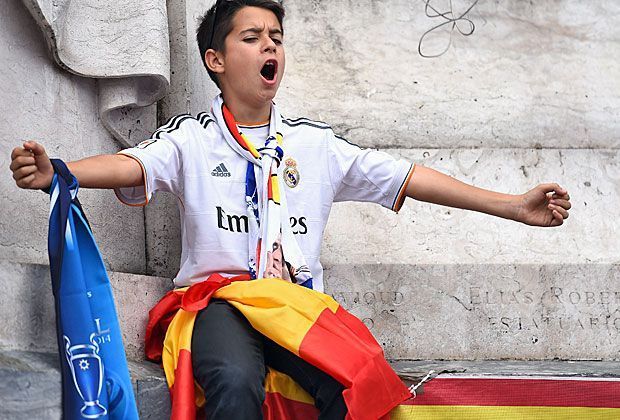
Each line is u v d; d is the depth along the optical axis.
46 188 3.82
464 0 6.75
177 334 4.29
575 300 5.54
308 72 6.50
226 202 4.70
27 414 3.57
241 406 3.92
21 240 4.48
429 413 4.33
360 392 4.02
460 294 5.49
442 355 5.45
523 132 6.50
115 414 3.77
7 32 4.57
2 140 4.46
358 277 5.48
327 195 4.88
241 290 4.24
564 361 5.40
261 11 4.93
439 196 4.88
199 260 4.66
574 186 6.25
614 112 6.61
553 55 6.71
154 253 5.50
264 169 4.68
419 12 6.70
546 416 4.36
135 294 4.69
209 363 4.00
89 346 3.72
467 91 6.55
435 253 5.90
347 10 6.64
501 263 5.73
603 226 6.10
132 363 4.44
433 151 6.34
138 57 5.05
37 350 3.84
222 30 4.95
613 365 5.14
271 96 4.89
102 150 5.28
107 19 5.08
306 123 4.95
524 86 6.61
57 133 4.89
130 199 4.56
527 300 5.51
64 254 3.73
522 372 4.53
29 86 4.71
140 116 5.49
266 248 4.57
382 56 6.59
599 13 6.81
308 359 4.05
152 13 5.07
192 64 5.66
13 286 3.77
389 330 5.45
